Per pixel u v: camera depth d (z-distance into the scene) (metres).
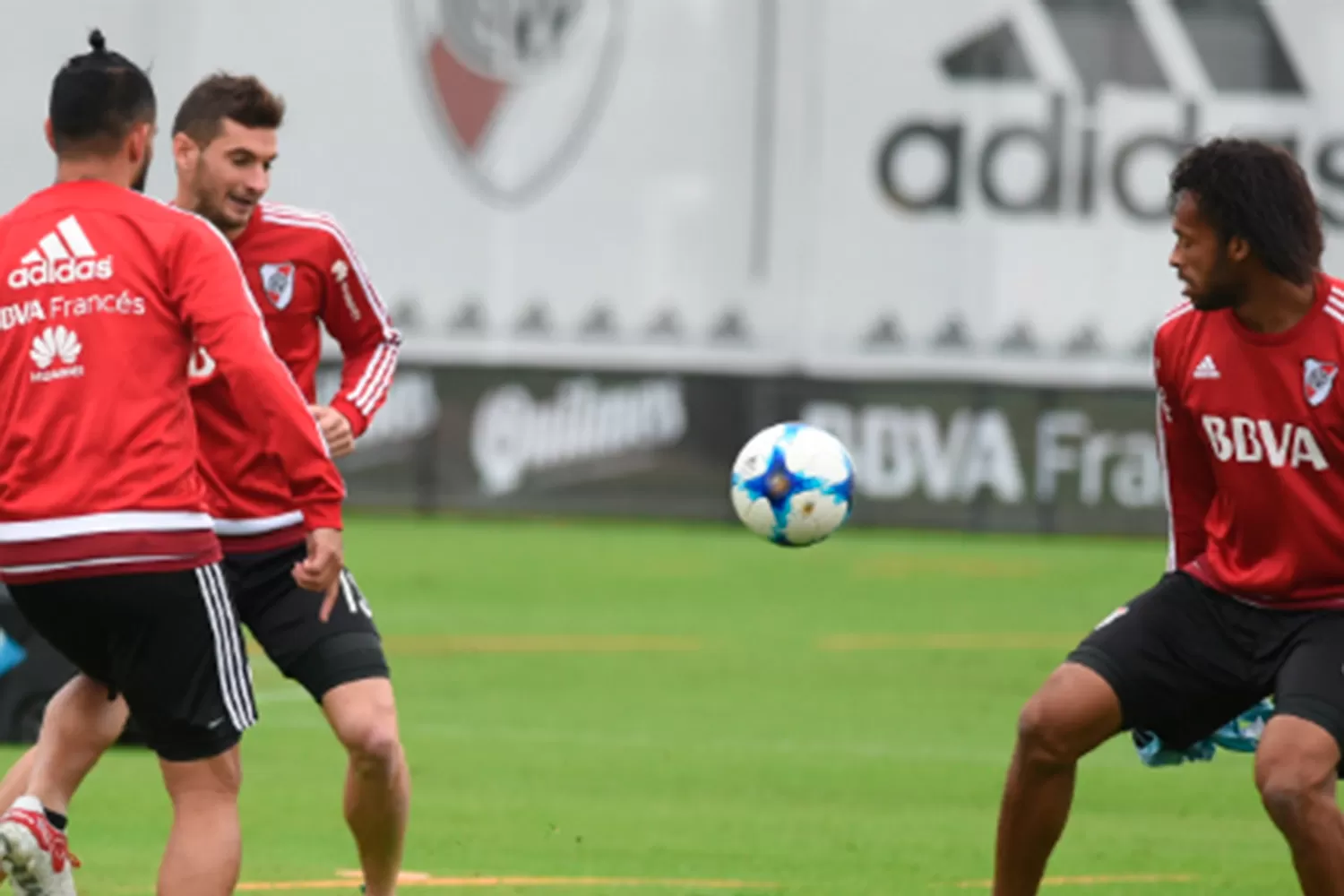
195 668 18.64
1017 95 76.06
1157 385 20.41
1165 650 19.83
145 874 25.27
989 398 76.12
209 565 18.72
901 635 51.91
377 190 76.62
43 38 74.75
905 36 76.00
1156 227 76.19
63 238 18.47
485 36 76.25
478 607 55.72
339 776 32.75
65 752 20.70
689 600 58.09
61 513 18.23
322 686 21.39
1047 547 73.44
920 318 76.31
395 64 76.44
